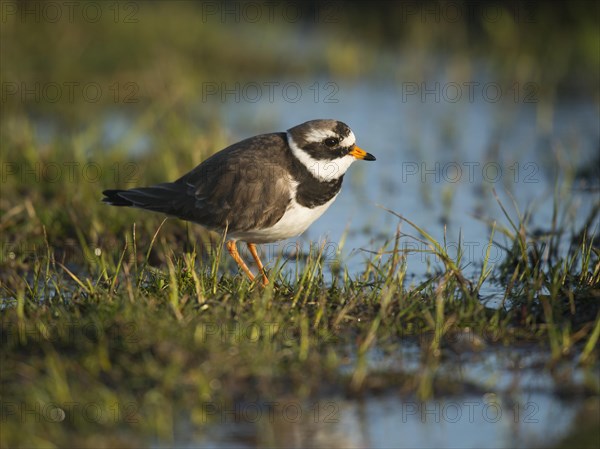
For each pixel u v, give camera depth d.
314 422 8.66
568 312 10.58
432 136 20.17
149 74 23.36
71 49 24.25
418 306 10.54
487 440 8.50
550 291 10.83
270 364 9.20
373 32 28.73
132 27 26.03
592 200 15.77
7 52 23.36
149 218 14.25
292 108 22.45
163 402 8.60
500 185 16.98
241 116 21.55
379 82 24.92
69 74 23.17
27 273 12.95
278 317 9.95
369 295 10.92
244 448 8.23
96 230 13.94
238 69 25.86
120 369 9.05
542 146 19.08
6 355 9.43
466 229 14.78
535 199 16.12
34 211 14.12
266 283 11.27
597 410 8.91
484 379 9.44
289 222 11.73
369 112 22.14
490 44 26.12
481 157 18.62
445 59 26.03
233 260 13.52
